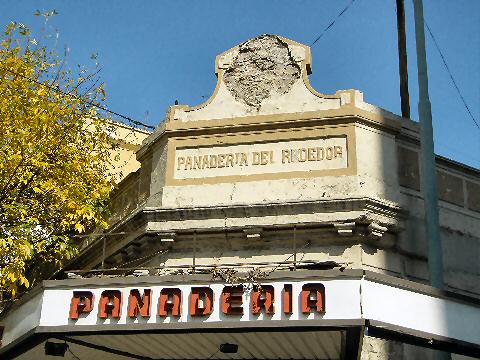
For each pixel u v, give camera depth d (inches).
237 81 674.8
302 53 668.7
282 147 640.4
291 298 468.8
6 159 622.2
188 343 517.7
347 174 617.0
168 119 673.6
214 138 655.8
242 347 521.3
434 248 508.4
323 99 647.1
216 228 611.5
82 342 519.2
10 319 547.8
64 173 658.8
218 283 483.8
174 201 637.9
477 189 711.1
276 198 618.5
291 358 534.6
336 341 490.6
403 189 636.1
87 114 705.6
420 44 576.4
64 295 505.0
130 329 484.1
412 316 464.8
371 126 642.8
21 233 612.1
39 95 663.1
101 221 663.8
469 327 476.4
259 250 613.3
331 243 605.0
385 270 603.5
